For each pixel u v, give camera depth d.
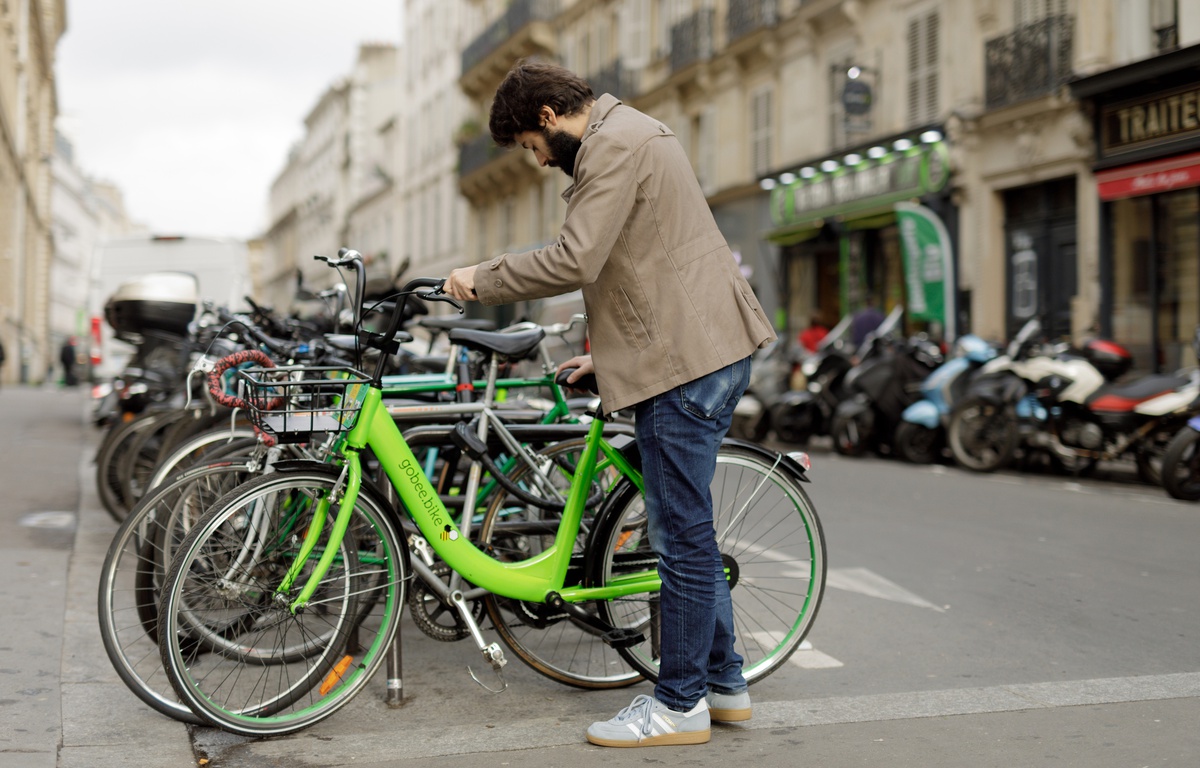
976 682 3.64
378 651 3.32
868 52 18.70
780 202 20.50
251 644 3.18
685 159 3.08
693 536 3.06
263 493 3.13
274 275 89.88
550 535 3.66
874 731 3.13
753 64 22.14
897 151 17.44
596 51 29.48
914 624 4.43
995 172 15.81
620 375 3.02
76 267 88.06
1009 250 15.91
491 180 34.88
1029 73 14.98
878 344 12.14
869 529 6.70
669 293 2.98
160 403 7.75
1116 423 8.92
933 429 10.91
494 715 3.33
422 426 3.71
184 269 14.83
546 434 3.72
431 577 3.42
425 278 3.13
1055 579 5.25
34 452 10.44
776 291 21.42
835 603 4.80
